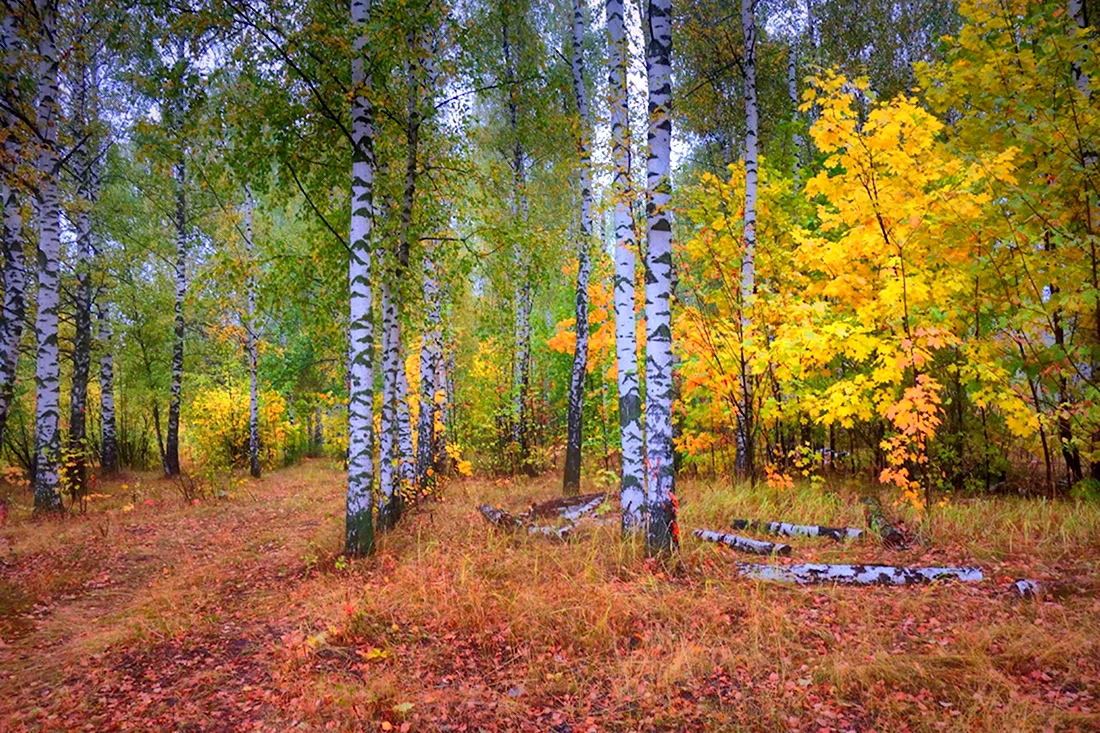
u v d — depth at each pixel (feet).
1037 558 17.40
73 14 28.94
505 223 31.63
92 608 19.70
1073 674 11.28
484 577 17.81
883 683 11.54
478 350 56.03
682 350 29.17
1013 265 22.03
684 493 27.86
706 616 14.65
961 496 25.40
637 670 12.62
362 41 23.08
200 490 42.88
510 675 12.98
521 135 39.06
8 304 28.76
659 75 18.76
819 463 30.60
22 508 36.73
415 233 28.27
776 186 30.32
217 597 19.90
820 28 47.42
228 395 66.90
